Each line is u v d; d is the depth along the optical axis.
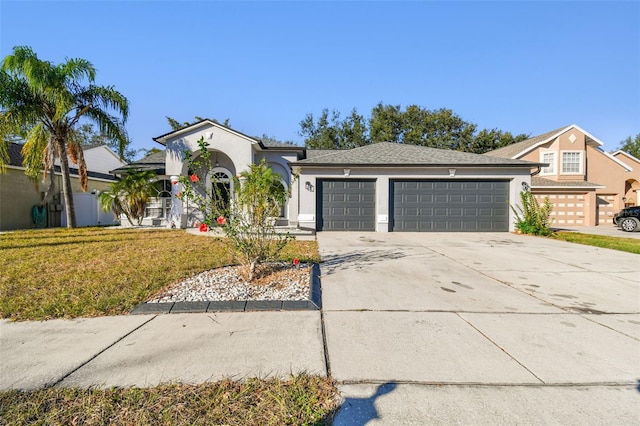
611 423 2.06
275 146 15.28
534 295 4.69
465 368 2.69
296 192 14.59
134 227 14.46
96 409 2.15
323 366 2.71
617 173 20.73
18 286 4.85
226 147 13.60
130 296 4.42
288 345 3.09
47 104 12.46
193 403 2.22
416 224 13.06
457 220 13.02
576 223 18.67
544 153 20.73
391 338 3.25
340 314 3.91
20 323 3.60
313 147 34.88
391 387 2.42
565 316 3.88
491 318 3.80
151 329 3.46
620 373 2.64
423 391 2.38
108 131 13.62
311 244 9.46
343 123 34.88
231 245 5.53
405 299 4.47
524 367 2.72
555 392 2.38
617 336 3.34
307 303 4.21
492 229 13.02
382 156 14.01
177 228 13.72
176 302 4.22
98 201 18.67
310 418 2.09
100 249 8.17
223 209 5.38
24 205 15.78
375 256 7.55
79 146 13.75
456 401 2.27
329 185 13.11
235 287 4.85
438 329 3.47
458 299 4.48
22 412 2.12
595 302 4.39
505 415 2.13
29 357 2.84
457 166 12.77
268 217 5.44
